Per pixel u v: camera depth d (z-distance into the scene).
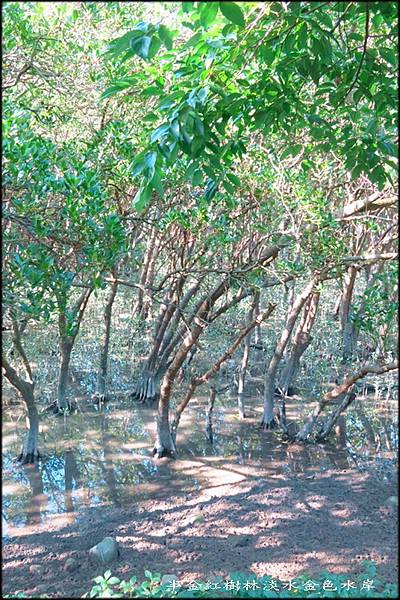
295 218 9.12
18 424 10.55
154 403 11.95
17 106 6.89
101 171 7.01
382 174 5.27
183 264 9.06
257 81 4.92
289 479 8.16
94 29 8.05
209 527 6.76
